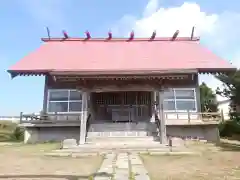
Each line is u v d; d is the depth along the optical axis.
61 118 18.00
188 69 13.11
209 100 35.78
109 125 15.02
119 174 6.65
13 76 17.08
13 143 17.22
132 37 22.59
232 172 7.10
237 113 23.39
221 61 17.83
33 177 6.59
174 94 18.38
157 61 17.88
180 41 22.28
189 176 6.61
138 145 12.51
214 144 14.80
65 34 22.47
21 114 17.08
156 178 6.38
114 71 13.09
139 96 18.19
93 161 9.23
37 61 18.08
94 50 20.56
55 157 10.33
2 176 6.73
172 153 10.66
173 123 17.02
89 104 15.84
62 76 13.12
